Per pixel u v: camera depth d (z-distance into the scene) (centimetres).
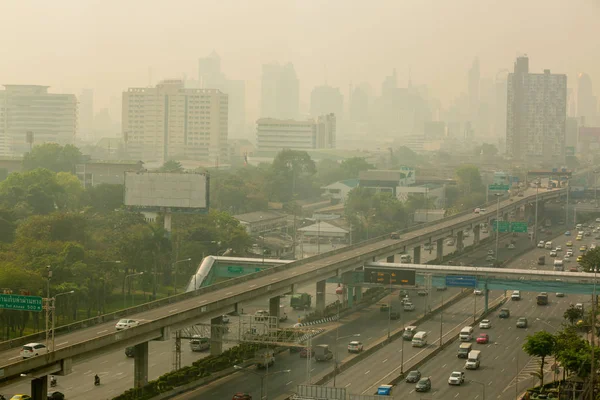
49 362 19200
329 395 19250
